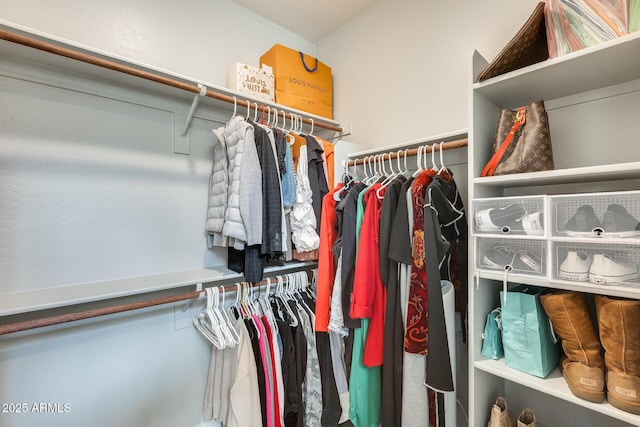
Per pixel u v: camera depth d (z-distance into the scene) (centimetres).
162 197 148
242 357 130
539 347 93
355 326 127
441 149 126
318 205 152
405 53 170
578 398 82
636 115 100
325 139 205
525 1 127
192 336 154
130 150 139
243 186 123
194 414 154
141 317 140
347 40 201
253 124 140
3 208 111
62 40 104
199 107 159
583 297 89
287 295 160
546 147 95
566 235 85
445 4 153
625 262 78
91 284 125
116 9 139
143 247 142
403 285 120
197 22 164
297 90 182
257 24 190
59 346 120
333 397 144
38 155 118
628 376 76
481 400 109
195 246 159
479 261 105
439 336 104
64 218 123
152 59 148
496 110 120
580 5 88
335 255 138
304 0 179
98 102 130
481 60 115
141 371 139
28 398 114
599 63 89
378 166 176
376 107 184
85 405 125
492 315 108
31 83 116
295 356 143
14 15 116
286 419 146
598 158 108
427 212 110
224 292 142
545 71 94
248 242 122
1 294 110
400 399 117
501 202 98
